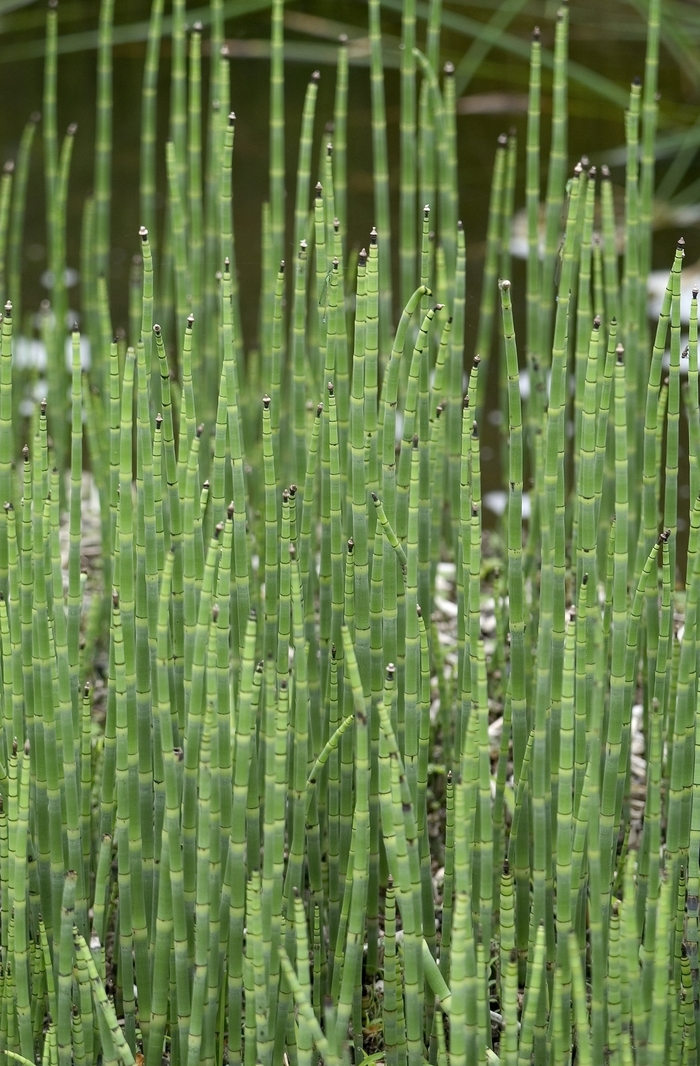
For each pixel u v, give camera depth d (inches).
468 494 83.4
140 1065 85.0
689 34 161.6
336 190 97.8
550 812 85.0
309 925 87.6
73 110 181.9
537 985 80.2
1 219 98.9
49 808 83.5
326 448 86.7
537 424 96.3
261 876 83.5
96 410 95.7
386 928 82.3
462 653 86.0
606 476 94.0
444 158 94.9
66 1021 82.3
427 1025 85.8
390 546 84.2
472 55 183.9
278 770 80.1
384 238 95.9
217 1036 84.3
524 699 85.6
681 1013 83.2
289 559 83.6
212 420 99.7
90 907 87.7
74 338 83.1
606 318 96.1
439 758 95.9
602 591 96.9
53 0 101.0
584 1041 80.0
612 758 82.4
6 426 85.3
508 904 81.0
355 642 85.4
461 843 79.0
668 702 87.0
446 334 86.8
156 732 84.1
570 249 84.6
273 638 86.1
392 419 84.3
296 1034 81.5
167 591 81.0
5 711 83.8
